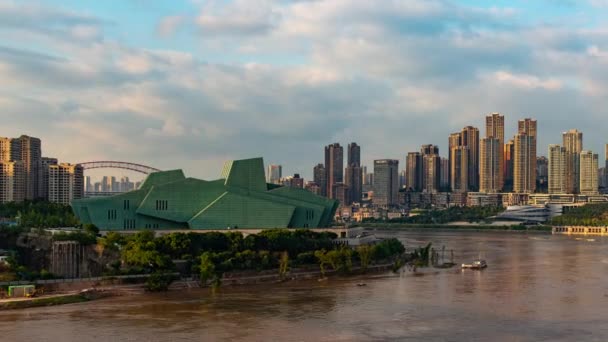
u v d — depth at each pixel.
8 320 195.88
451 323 193.38
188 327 186.50
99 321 194.25
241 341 171.12
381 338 174.88
